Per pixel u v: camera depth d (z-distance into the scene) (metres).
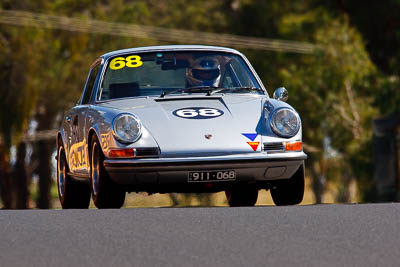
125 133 23.03
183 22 138.62
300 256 13.65
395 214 18.52
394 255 13.63
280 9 131.25
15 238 15.94
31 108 104.75
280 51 117.56
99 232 16.50
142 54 26.47
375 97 104.50
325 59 107.50
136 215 19.19
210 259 13.49
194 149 23.03
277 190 25.22
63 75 108.44
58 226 17.50
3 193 118.00
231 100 24.83
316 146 111.25
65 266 13.05
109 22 118.75
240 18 134.25
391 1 109.94
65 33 110.31
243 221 17.73
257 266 12.86
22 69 104.38
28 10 109.19
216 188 23.98
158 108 24.03
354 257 13.52
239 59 27.03
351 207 20.27
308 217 18.23
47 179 126.19
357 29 112.94
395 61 110.25
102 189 23.69
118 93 25.52
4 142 103.81
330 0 114.94
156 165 22.80
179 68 26.12
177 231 16.45
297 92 108.12
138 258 13.66
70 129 27.58
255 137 23.48
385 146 77.94
